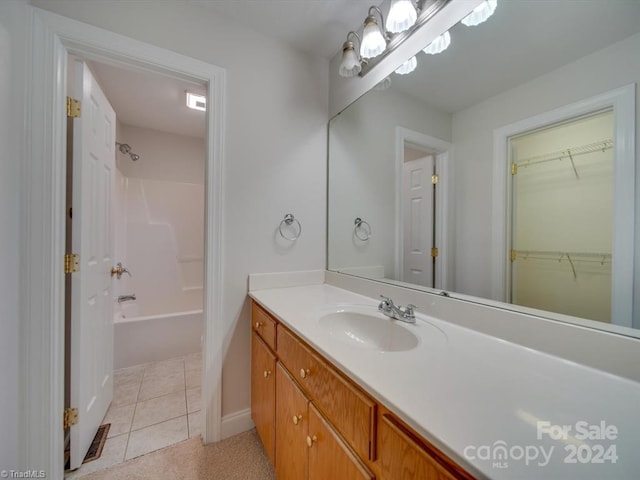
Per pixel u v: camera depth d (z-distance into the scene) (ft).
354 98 5.15
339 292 4.96
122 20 3.91
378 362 2.25
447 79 3.56
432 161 3.83
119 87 6.84
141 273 9.33
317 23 4.84
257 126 5.01
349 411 2.19
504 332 2.77
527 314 2.64
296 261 5.47
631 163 2.15
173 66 4.26
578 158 2.45
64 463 4.03
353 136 5.23
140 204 9.48
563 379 2.02
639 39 2.11
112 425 4.98
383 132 4.60
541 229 2.70
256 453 4.40
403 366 2.19
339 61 5.58
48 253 3.51
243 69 4.87
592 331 2.21
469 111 3.34
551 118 2.62
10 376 3.20
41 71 3.43
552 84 2.62
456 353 2.45
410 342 3.06
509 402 1.72
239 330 4.88
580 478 1.19
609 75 2.26
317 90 5.71
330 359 2.38
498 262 3.05
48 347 3.52
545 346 2.47
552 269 2.61
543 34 2.68
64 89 3.70
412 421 1.55
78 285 4.00
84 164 4.08
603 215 2.30
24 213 3.36
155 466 4.12
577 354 2.27
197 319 7.98
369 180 4.89
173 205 10.02
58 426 3.65
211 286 4.62
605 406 1.70
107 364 5.28
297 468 3.04
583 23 2.42
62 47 3.65
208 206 4.59
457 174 3.51
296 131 5.44
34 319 3.43
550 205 2.64
